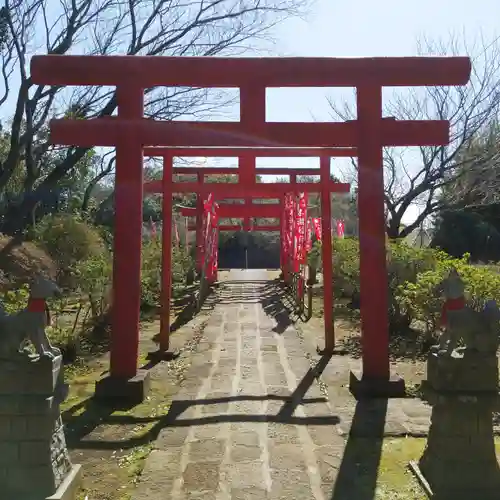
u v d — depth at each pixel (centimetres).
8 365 379
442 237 2366
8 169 1388
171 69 634
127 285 651
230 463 455
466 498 389
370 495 400
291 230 1711
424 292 810
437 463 402
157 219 3050
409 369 757
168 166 916
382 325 652
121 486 423
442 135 648
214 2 1367
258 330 1115
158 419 569
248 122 649
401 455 471
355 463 455
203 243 1703
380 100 652
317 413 579
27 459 375
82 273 988
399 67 633
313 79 640
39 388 379
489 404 397
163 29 1394
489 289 710
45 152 1694
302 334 1063
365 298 655
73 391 675
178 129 648
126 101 647
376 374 648
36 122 1597
